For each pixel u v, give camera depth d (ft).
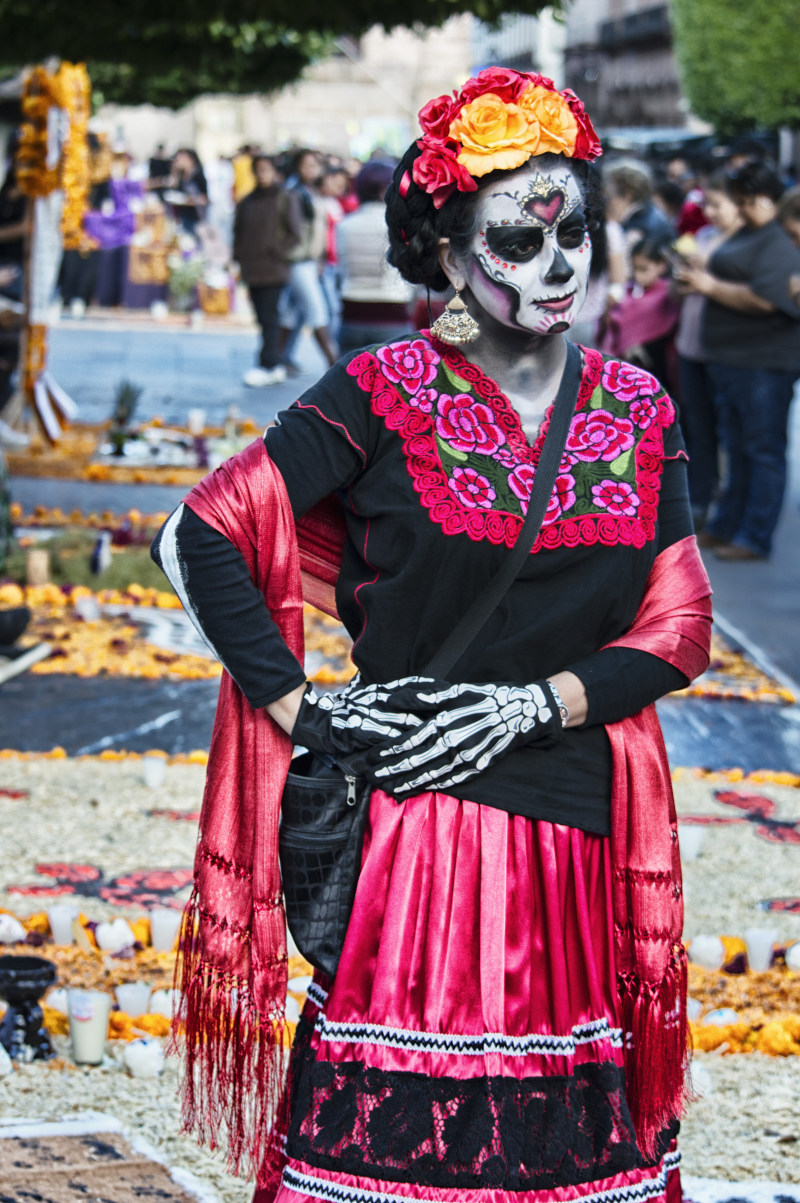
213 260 107.55
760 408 38.58
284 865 9.32
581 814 9.23
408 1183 8.58
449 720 8.89
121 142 109.50
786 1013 15.42
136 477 46.70
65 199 51.37
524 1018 8.90
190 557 9.20
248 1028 9.50
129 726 24.61
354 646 9.38
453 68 177.37
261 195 65.31
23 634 29.17
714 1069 14.20
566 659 9.25
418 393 9.28
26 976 13.83
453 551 9.07
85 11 35.99
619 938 9.51
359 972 8.97
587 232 9.38
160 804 20.85
